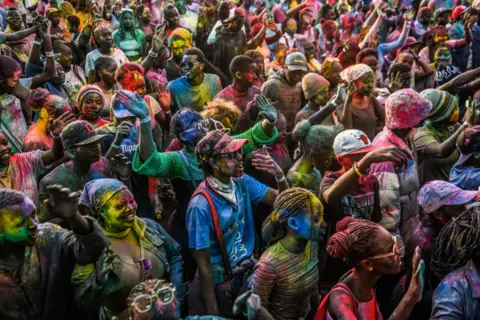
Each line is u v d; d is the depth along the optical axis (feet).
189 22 37.68
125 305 10.59
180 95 21.38
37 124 16.89
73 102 21.08
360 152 13.23
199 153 11.87
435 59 27.84
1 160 13.62
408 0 42.75
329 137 14.26
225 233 11.94
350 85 17.92
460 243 10.55
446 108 16.72
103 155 16.24
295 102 21.74
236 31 27.89
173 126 13.44
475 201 11.96
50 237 10.06
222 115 15.81
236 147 11.63
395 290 13.05
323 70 22.77
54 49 24.22
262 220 14.28
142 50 29.76
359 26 41.47
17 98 18.80
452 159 16.58
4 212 9.30
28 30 21.70
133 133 15.56
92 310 10.11
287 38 34.12
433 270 11.28
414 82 26.35
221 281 11.94
